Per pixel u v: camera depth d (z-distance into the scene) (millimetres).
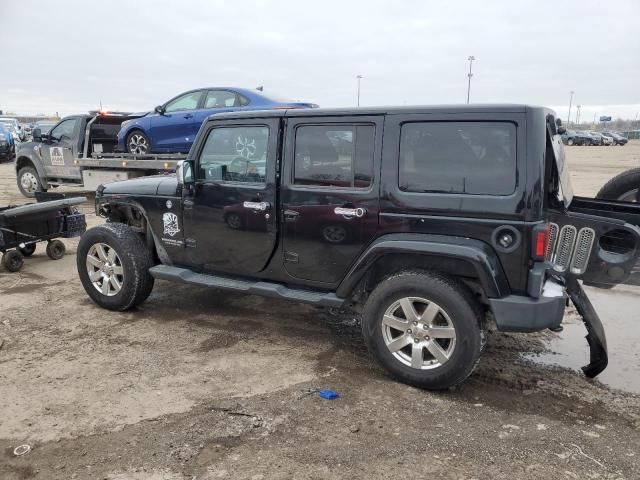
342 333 4816
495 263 3498
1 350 4383
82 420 3344
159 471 2854
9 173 19062
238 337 4691
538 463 2932
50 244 7387
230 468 2877
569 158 29719
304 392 3707
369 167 3854
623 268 3943
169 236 4969
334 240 4039
